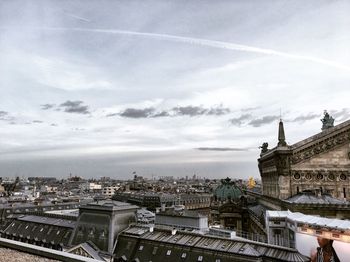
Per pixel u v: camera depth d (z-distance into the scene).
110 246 68.06
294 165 78.25
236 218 127.88
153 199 194.62
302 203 67.94
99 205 74.69
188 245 59.06
